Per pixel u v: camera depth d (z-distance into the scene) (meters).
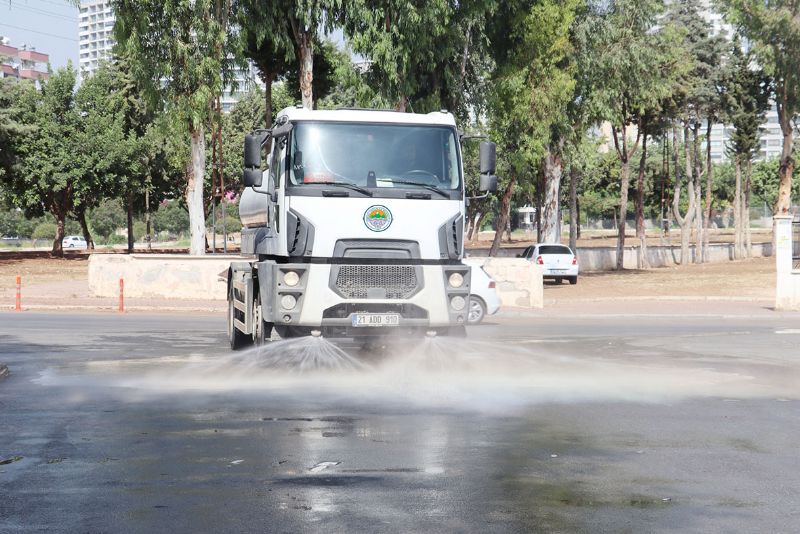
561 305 33.12
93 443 8.89
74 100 76.06
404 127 14.51
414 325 14.18
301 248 14.01
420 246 14.22
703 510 6.52
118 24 34.44
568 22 42.59
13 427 9.75
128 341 19.64
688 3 63.53
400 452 8.44
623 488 7.15
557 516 6.34
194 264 33.56
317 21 34.69
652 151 114.12
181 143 36.97
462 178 14.63
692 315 29.12
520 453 8.41
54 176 73.31
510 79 42.03
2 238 160.25
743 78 66.19
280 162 14.41
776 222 30.94
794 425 9.94
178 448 8.64
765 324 26.30
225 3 35.06
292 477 7.48
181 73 35.06
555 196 49.59
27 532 5.98
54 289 37.91
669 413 10.70
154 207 86.19
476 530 6.00
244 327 16.38
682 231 66.06
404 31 34.69
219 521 6.22
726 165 123.44
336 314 14.04
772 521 6.24
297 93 46.66
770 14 48.16
